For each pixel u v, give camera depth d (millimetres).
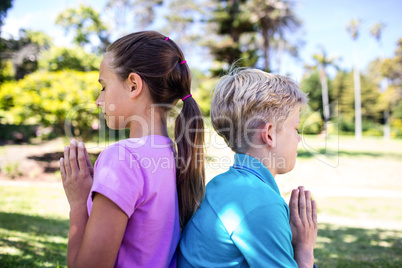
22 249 3172
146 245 883
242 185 958
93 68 14016
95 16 19281
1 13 13766
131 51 993
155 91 1013
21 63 17672
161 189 923
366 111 48406
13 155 10812
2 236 3611
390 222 5961
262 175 1007
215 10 16812
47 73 9508
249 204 899
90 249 795
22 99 8641
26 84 8992
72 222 903
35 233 3926
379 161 15180
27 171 9352
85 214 915
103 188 815
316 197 8273
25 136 14227
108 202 815
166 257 928
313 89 49156
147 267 883
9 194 6781
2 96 8891
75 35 19141
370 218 6262
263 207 885
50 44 18422
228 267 904
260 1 17516
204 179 1065
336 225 5602
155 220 896
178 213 1023
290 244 900
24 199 6348
